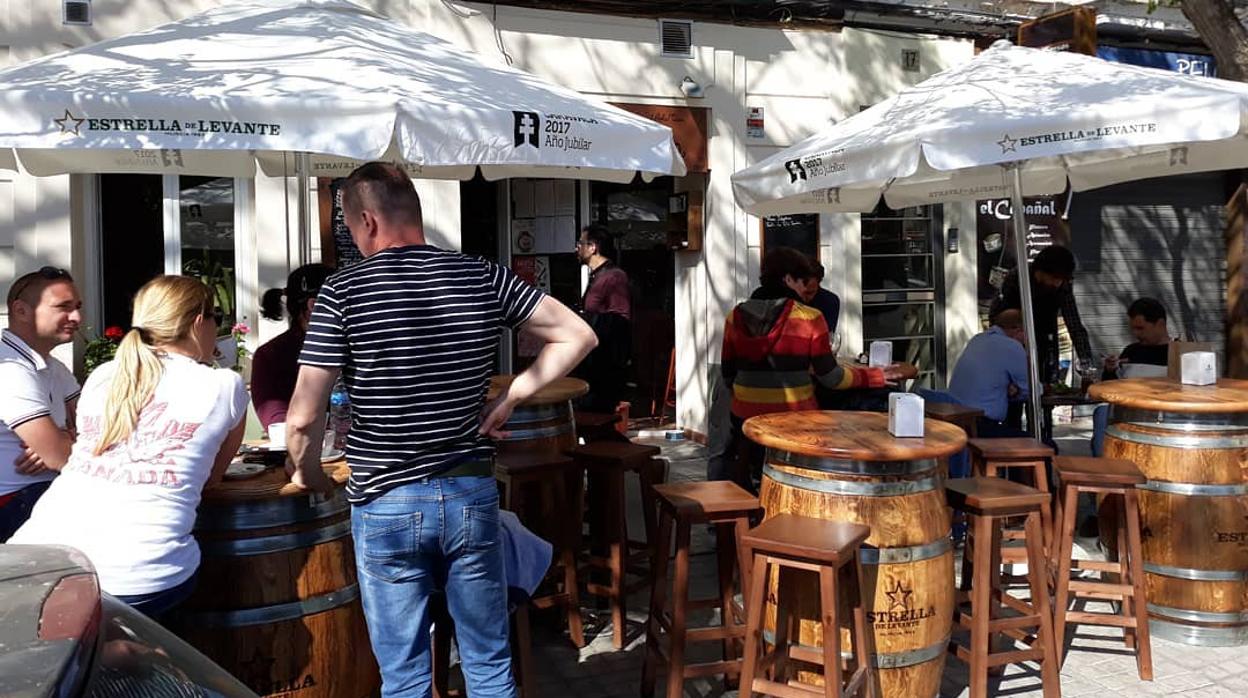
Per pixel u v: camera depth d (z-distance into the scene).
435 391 2.69
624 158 3.95
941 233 9.71
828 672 3.19
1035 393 5.43
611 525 4.45
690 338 8.91
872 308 9.59
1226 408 4.35
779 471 3.71
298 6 4.59
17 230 6.65
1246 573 4.48
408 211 2.84
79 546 2.68
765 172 5.30
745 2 8.47
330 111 3.33
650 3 8.28
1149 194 10.64
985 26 9.48
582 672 4.23
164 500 2.78
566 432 4.83
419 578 2.76
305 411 2.73
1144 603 4.15
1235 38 6.01
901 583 3.50
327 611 3.18
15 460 3.50
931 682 3.61
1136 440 4.64
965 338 9.66
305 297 4.09
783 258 5.19
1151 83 4.61
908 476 3.53
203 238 7.33
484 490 2.79
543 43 7.97
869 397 5.97
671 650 3.65
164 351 2.98
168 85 3.38
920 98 5.16
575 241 8.63
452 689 3.87
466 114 3.49
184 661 1.61
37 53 6.68
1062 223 9.88
